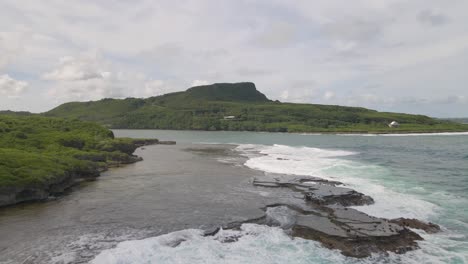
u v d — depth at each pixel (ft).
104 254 53.52
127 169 142.61
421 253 55.88
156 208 79.71
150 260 52.11
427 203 84.12
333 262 52.60
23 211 77.87
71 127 219.61
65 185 102.27
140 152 229.04
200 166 151.43
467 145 283.18
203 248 56.90
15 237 61.21
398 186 103.60
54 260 51.60
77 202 85.97
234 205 81.97
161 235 62.08
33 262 50.85
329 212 74.38
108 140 192.03
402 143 318.04
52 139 163.84
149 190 99.50
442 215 75.10
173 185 106.73
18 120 205.57
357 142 340.39
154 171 136.26
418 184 106.73
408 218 71.72
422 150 235.61
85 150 168.04
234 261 52.47
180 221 70.13
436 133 528.63
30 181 87.61
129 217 72.95
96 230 65.00
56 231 64.44
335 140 381.60
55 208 80.43
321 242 59.31
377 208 80.28
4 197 82.53
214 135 519.19
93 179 118.11
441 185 105.40
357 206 81.71
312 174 126.31
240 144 313.94
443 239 61.52
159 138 434.71
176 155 205.98
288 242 59.88
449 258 54.13
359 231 62.03
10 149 124.06
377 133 529.04
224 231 64.44
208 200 86.89
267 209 78.33
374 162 163.02
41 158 110.32
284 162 163.12
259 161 168.04
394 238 59.52
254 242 59.77
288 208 78.79
